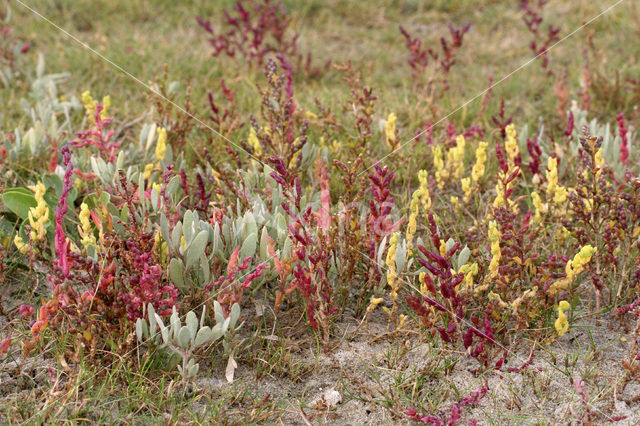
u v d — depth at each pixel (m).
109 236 2.54
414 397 2.38
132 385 2.29
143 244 2.48
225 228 2.78
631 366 2.36
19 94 4.93
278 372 2.49
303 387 2.45
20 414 2.22
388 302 2.89
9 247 2.93
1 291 2.84
